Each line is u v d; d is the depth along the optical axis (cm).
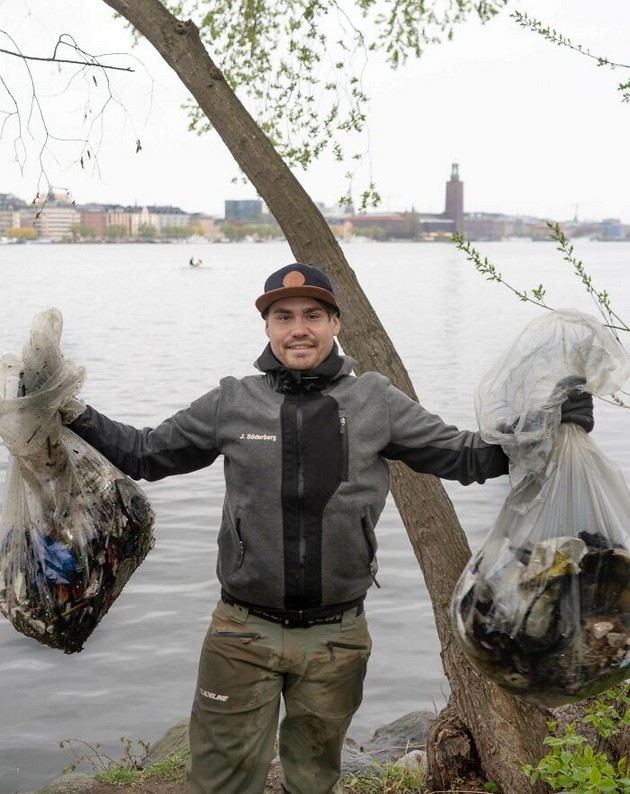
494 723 405
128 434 305
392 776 479
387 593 1032
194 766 308
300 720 302
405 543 1189
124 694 806
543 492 289
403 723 668
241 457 291
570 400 289
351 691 301
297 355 292
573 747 397
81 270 12500
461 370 2814
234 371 2758
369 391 297
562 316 293
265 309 299
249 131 443
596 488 290
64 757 709
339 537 289
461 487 1396
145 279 9656
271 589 290
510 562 289
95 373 2686
